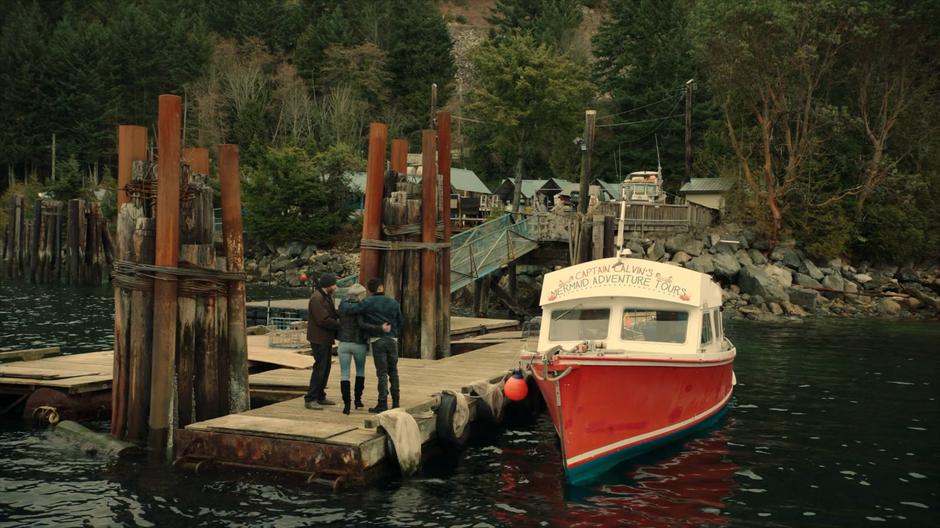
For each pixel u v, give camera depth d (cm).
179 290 1052
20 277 4491
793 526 835
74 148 7600
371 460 940
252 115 7300
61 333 2273
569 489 955
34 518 810
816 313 3584
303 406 1113
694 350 1173
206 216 1081
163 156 1014
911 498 938
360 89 8312
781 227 4416
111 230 5375
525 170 7825
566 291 1239
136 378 1056
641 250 3959
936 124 4628
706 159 5778
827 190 4631
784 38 4178
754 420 1376
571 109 6047
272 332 1794
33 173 7600
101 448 1041
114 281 1065
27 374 1286
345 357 1066
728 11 4134
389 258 1658
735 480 1005
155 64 8381
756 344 2477
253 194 5372
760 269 3950
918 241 4431
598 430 1024
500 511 864
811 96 4478
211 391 1077
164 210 1022
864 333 2812
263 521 809
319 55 8744
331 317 1101
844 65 4559
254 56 8519
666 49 6769
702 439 1233
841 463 1092
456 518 836
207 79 8069
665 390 1105
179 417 1057
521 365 1245
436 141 1659
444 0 14775
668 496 934
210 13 9894
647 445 1127
